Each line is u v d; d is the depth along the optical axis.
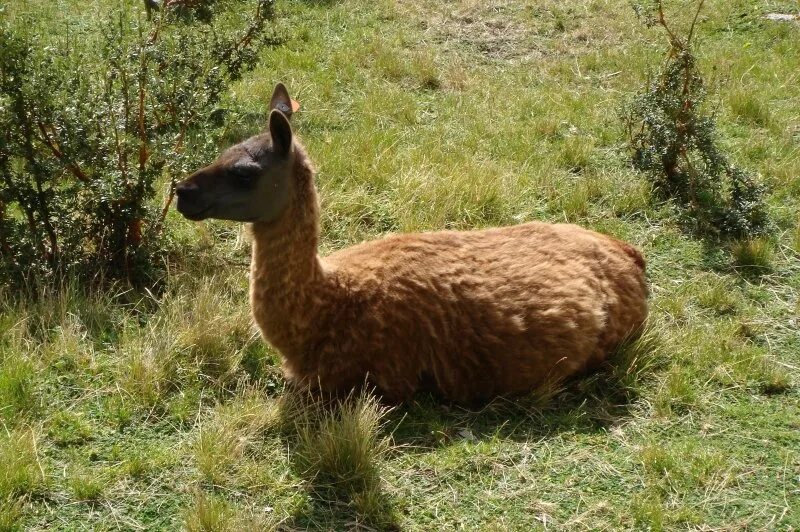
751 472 4.76
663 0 13.66
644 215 7.68
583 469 4.74
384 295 5.09
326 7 12.62
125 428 4.88
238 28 10.97
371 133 8.71
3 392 4.94
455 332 5.20
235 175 4.79
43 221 6.34
